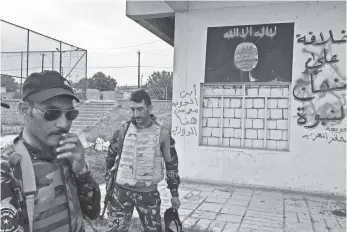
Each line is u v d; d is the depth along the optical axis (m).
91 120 16.69
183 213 4.88
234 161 6.88
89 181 1.33
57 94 1.15
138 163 2.67
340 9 6.20
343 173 6.17
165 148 2.78
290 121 6.53
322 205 5.47
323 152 6.29
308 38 6.41
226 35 7.02
